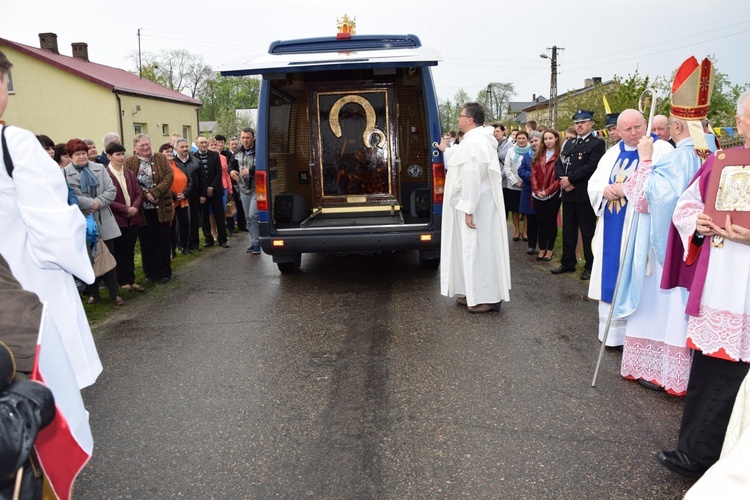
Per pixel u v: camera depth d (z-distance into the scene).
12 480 1.66
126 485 3.17
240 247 10.55
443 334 5.42
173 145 9.83
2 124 2.20
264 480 3.19
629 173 4.71
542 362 4.71
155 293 7.23
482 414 3.86
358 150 8.30
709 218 2.99
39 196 2.17
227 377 4.57
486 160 5.74
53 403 1.64
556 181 8.27
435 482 3.13
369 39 7.33
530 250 9.35
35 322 1.81
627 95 18.95
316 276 7.94
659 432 3.61
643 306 4.22
